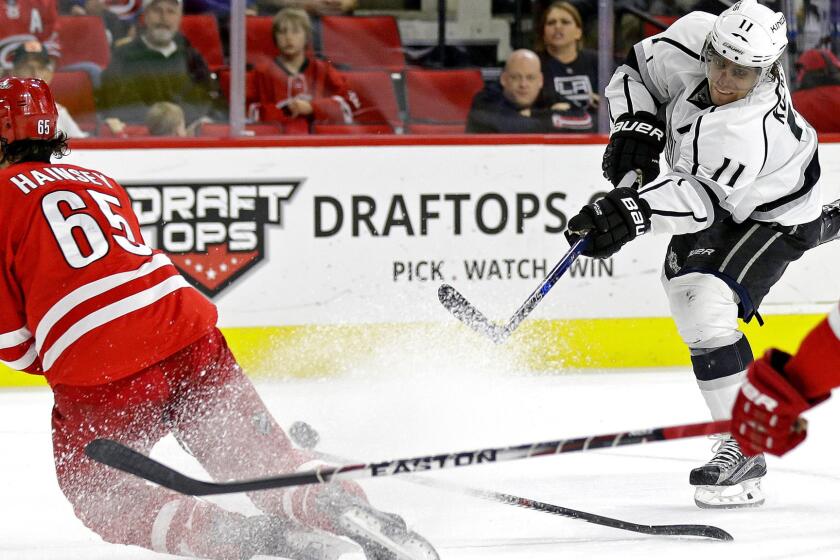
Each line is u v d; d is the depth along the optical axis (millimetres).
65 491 10062
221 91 21641
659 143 13805
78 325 9766
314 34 21812
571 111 21750
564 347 21172
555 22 21438
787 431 6496
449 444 15492
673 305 13539
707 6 21766
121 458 9258
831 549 10898
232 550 9695
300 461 10164
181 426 10312
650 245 21250
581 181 21188
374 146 20781
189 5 21359
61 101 21391
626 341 21344
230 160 20625
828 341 6219
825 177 21531
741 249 13227
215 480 10328
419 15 21969
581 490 13625
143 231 20578
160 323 10000
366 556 9539
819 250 21516
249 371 20766
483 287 21094
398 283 20938
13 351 10281
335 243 20828
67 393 9953
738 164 12219
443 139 20859
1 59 21250
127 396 9914
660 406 18391
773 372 6410
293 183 20719
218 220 20672
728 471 12672
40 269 9859
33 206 10000
